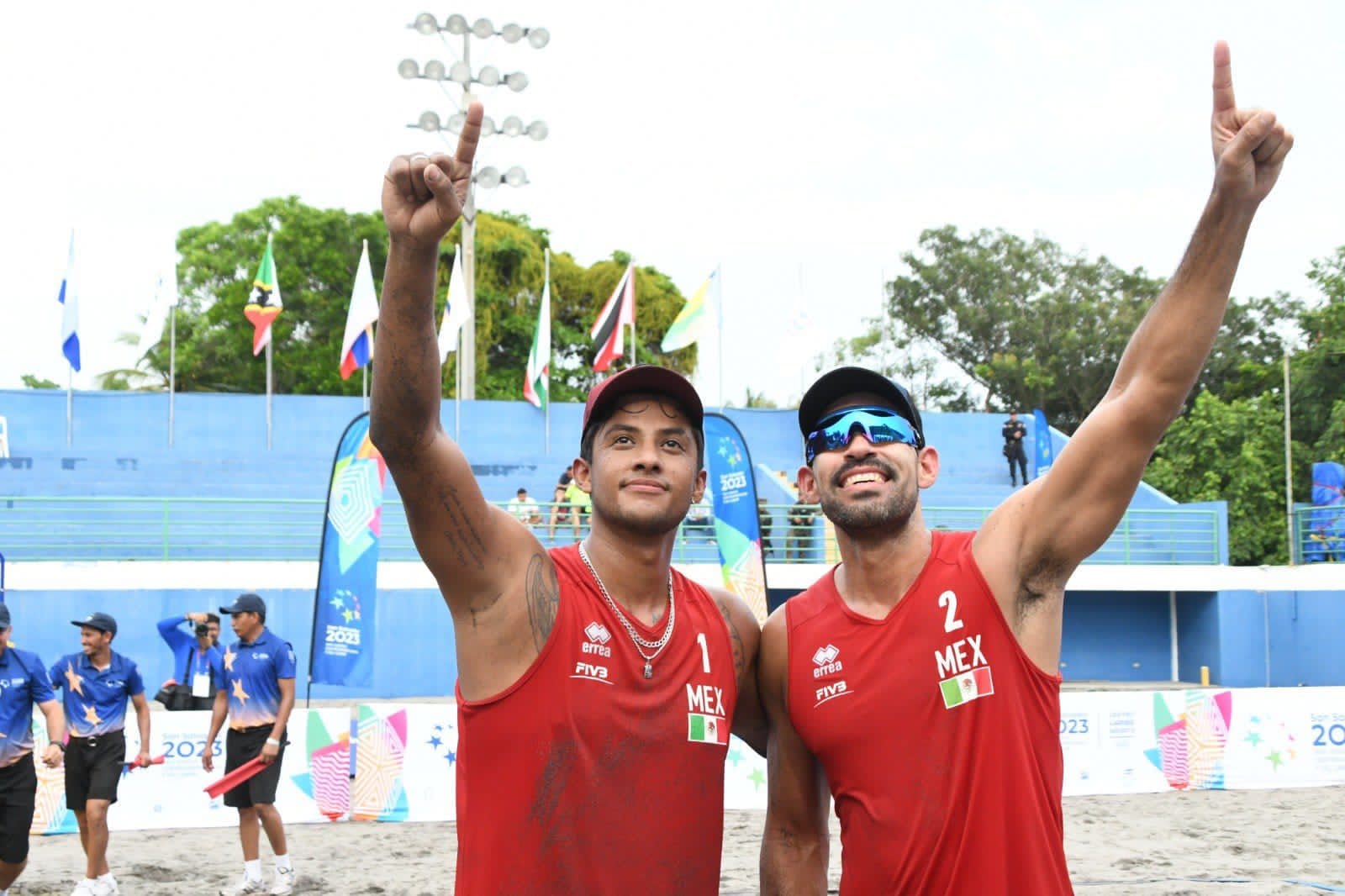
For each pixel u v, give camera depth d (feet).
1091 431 11.07
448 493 10.43
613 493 11.25
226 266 122.01
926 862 10.82
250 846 28.55
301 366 121.39
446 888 28.96
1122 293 148.87
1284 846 33.91
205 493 84.28
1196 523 88.48
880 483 11.66
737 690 12.04
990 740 10.92
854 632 11.78
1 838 26.02
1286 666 79.30
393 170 9.50
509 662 10.82
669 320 131.75
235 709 29.04
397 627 69.31
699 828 11.13
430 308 9.73
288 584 69.26
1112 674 82.89
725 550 40.60
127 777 36.04
